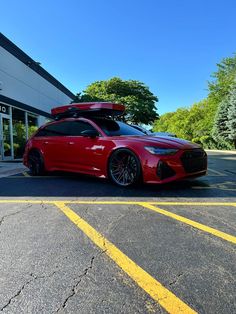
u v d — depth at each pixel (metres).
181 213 4.22
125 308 2.09
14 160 13.44
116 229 3.59
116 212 4.29
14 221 3.91
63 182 6.76
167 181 5.47
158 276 2.50
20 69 15.73
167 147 5.52
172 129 64.44
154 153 5.49
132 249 3.02
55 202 4.89
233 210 4.36
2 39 13.67
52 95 21.17
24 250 3.00
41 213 4.27
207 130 41.66
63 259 2.80
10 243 3.18
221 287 2.33
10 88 14.52
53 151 7.37
